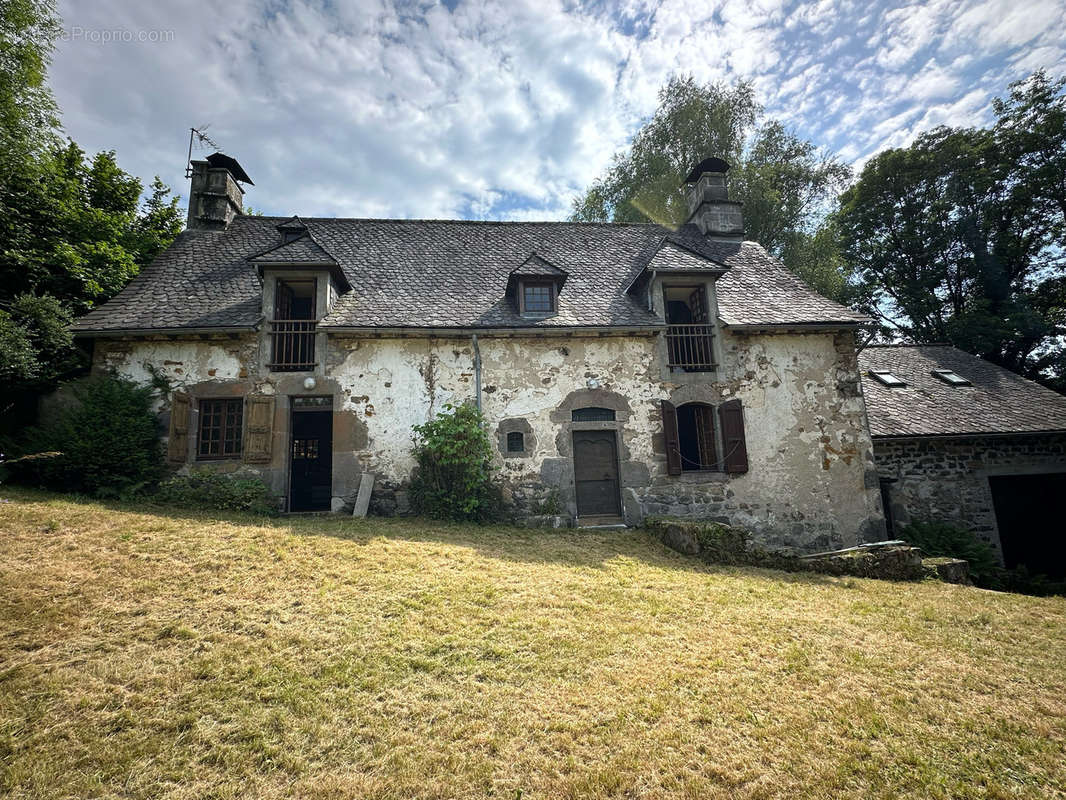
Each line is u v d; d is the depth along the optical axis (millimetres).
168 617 4324
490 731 3164
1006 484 11164
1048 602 6109
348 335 9070
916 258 19766
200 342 8742
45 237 10375
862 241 20828
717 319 9844
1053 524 11086
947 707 3605
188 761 2852
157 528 6281
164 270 9906
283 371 8898
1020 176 17656
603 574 6176
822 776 2871
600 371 9625
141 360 8594
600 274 11203
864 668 4121
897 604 5750
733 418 9562
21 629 3934
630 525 9109
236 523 6957
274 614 4504
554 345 9625
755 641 4512
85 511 6578
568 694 3572
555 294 9945
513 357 9469
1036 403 11508
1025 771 2975
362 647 4051
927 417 10898
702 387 9719
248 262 9445
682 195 19484
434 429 8703
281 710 3277
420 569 5797
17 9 9758
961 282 19578
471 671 3812
